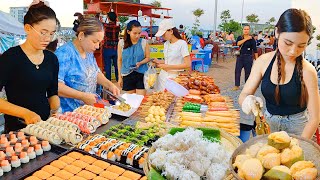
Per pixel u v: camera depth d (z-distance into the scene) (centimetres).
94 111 236
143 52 440
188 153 114
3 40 573
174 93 314
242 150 107
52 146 187
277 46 182
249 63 750
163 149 123
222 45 1400
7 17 580
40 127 200
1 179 153
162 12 1179
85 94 254
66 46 254
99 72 297
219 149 119
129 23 430
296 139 104
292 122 198
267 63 201
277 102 197
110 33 702
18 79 208
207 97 308
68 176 156
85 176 156
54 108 238
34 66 213
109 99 304
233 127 229
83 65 261
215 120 237
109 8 925
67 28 597
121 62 466
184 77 390
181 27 1051
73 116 226
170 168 109
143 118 245
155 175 110
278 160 92
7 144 181
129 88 451
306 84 183
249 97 166
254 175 89
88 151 181
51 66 227
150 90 456
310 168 86
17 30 597
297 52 168
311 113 183
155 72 391
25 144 180
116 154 175
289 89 188
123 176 156
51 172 159
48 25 198
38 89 218
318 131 250
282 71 188
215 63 1321
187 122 232
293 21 162
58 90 242
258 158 95
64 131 195
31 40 204
